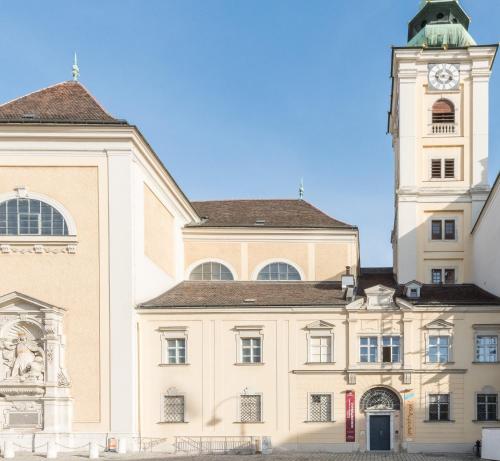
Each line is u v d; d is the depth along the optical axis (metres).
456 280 61.28
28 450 43.59
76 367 46.09
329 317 49.28
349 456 43.97
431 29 64.25
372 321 49.09
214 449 47.72
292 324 49.31
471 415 47.81
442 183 62.22
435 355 48.81
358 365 48.53
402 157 62.72
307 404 48.34
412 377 48.25
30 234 47.09
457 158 62.38
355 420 48.06
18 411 44.50
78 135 47.47
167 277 56.84
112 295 46.59
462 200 61.66
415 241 61.62
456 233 61.69
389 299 49.16
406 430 47.62
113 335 46.25
